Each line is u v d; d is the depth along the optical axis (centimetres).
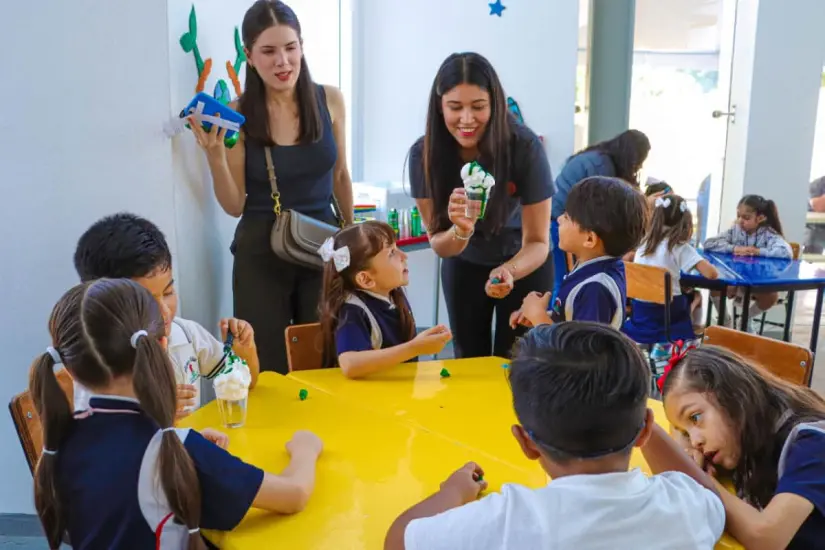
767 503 118
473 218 200
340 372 181
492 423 149
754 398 121
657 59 462
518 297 230
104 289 108
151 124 211
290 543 104
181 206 228
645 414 95
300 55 225
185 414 154
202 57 244
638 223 177
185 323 179
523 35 405
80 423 108
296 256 230
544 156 216
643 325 326
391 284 191
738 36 450
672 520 90
